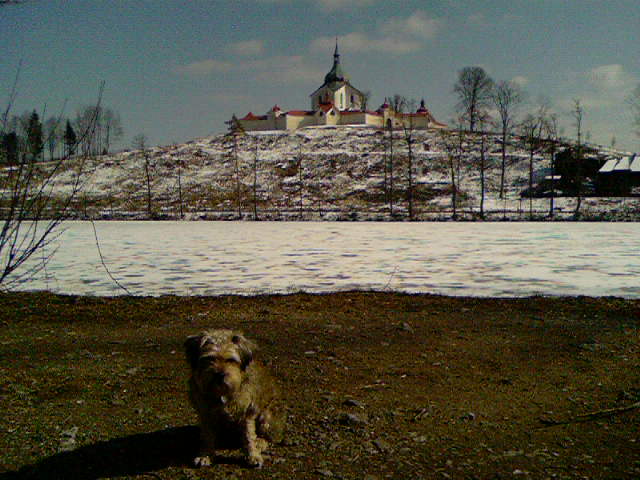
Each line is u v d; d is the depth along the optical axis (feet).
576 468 13.48
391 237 112.16
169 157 332.19
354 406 18.03
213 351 12.19
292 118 421.18
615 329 29.30
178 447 14.78
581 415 17.19
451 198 240.94
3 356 24.52
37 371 22.07
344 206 235.40
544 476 13.08
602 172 231.09
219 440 14.89
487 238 107.76
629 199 216.33
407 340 27.12
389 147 337.31
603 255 75.31
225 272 59.93
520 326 30.19
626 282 50.90
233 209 233.96
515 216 198.29
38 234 110.93
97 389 19.85
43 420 16.79
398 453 14.42
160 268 63.41
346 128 400.47
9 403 18.28
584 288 47.47
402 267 63.62
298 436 15.55
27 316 34.09
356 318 32.73
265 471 13.26
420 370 22.15
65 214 20.44
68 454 14.32
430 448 14.73
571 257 73.10
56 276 55.98
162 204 246.47
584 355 24.23
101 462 13.82
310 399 18.79
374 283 51.24
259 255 78.13
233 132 375.66
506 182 272.10
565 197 228.43
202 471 13.23
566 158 250.78
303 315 33.78
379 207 231.09
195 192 266.77
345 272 59.47
